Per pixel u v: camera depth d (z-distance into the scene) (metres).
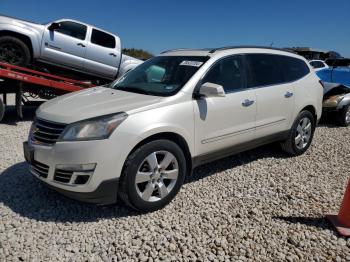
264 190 4.29
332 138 7.13
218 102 4.18
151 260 2.87
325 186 4.44
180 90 3.91
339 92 8.61
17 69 7.45
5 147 5.81
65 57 8.82
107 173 3.31
